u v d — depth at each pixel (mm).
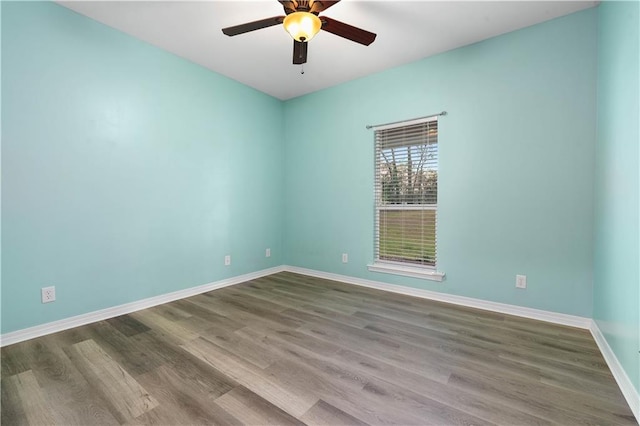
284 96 4270
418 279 3203
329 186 3945
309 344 2117
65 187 2359
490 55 2727
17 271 2143
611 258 1845
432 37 2715
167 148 3043
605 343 1927
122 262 2711
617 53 1774
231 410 1445
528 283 2592
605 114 2029
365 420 1374
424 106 3111
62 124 2334
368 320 2555
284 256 4484
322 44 2846
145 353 1990
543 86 2492
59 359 1912
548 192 2490
